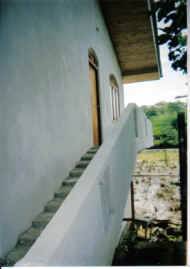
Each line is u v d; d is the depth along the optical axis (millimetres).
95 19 7297
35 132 3504
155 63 10742
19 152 3066
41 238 1608
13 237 2816
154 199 9930
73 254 1732
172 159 12539
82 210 1927
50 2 4340
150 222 7438
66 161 4645
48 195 3807
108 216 2662
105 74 8180
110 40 9219
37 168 3504
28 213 3189
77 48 5668
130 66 11008
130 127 4230
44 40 4000
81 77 5836
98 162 2549
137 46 9625
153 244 5285
